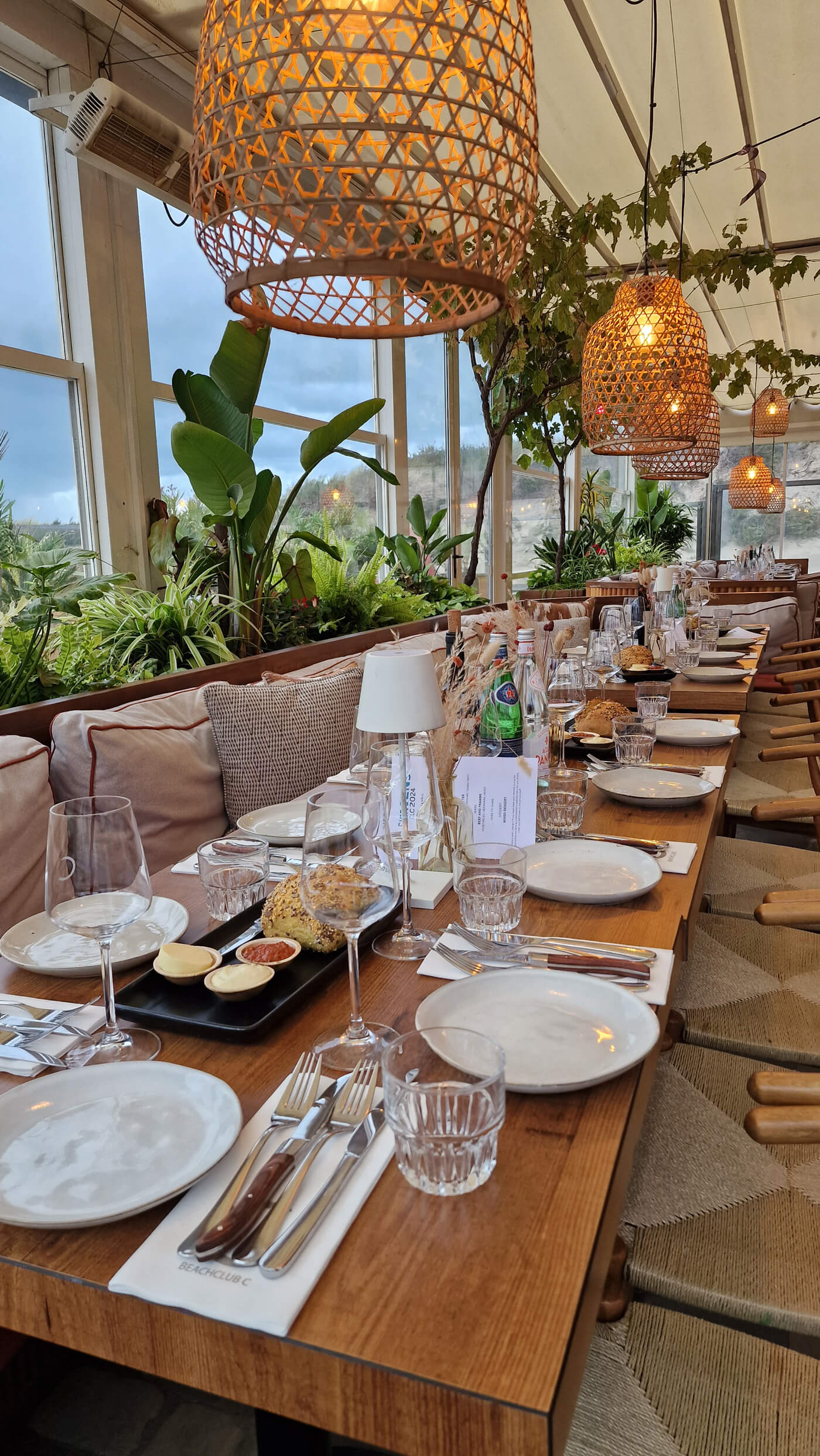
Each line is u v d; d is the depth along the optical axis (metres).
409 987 1.03
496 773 1.40
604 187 6.21
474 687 1.41
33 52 3.37
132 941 1.19
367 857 0.90
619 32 4.23
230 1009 0.98
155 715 2.27
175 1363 0.61
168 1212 0.69
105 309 3.71
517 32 0.96
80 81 3.54
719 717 2.50
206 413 3.43
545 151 5.55
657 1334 0.97
